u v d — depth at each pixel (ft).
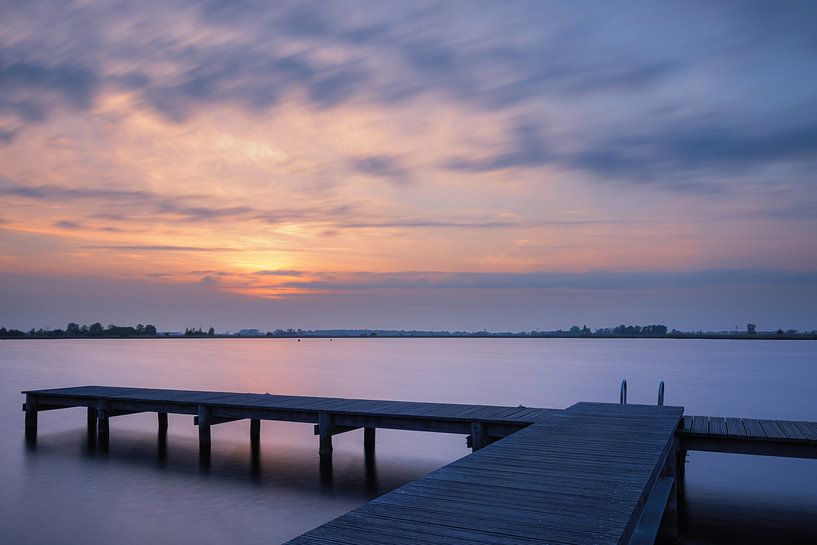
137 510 39.47
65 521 37.50
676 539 33.24
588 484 22.76
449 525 18.30
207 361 215.72
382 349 387.34
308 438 62.49
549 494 21.47
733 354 305.53
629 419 38.52
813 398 100.01
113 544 33.76
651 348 435.12
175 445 58.95
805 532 34.96
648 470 24.90
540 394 105.81
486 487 22.40
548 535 17.44
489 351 349.82
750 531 35.19
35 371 160.04
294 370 167.32
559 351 354.13
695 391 111.45
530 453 28.27
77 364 192.54
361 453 55.67
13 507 40.19
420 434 65.00
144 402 58.39
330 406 51.65
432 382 128.88
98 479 46.75
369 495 42.45
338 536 17.42
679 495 42.91
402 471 49.01
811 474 48.91
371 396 101.50
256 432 59.26
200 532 35.53
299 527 36.32
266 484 45.27
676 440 38.52
